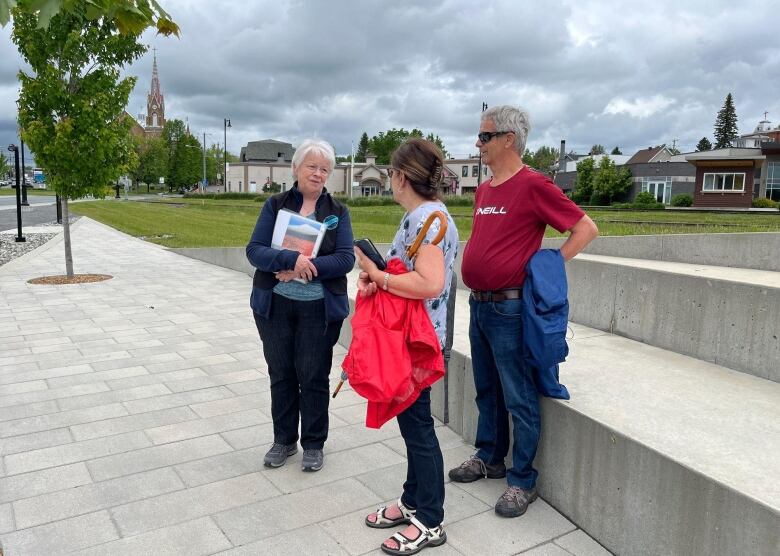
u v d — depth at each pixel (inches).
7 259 506.0
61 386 188.1
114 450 143.9
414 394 99.2
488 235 112.2
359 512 117.6
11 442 147.5
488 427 129.1
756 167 1523.1
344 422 163.6
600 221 578.9
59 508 117.6
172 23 114.4
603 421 107.4
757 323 143.8
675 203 1599.4
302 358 130.8
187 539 107.6
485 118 111.7
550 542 108.0
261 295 129.9
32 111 378.6
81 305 315.3
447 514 117.0
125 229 821.9
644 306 177.8
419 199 101.0
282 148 3678.6
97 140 383.2
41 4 97.0
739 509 81.8
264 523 113.2
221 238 693.3
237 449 145.6
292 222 125.0
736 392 128.9
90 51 378.6
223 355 224.4
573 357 158.7
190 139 3496.6
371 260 99.9
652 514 95.9
